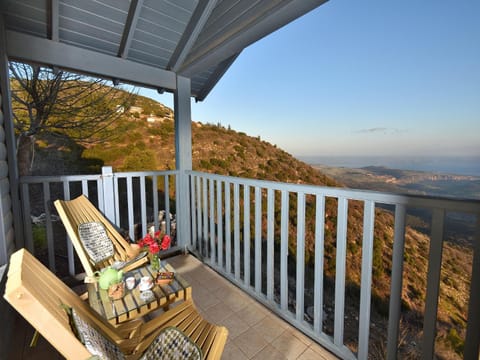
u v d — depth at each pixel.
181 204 2.76
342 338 1.34
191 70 2.49
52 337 0.51
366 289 1.19
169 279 1.43
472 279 0.86
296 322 1.58
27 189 1.92
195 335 1.05
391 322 1.10
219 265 2.33
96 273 1.46
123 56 2.24
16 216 1.79
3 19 1.70
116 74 2.25
